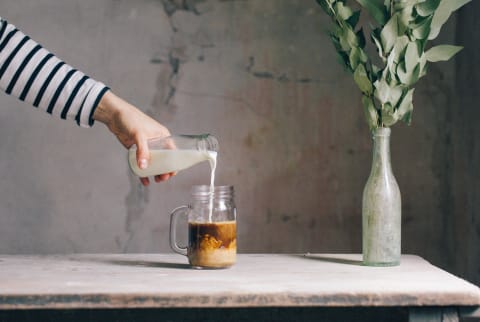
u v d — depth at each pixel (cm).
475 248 246
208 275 155
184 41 258
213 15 259
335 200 259
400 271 162
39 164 255
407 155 260
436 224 259
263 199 258
